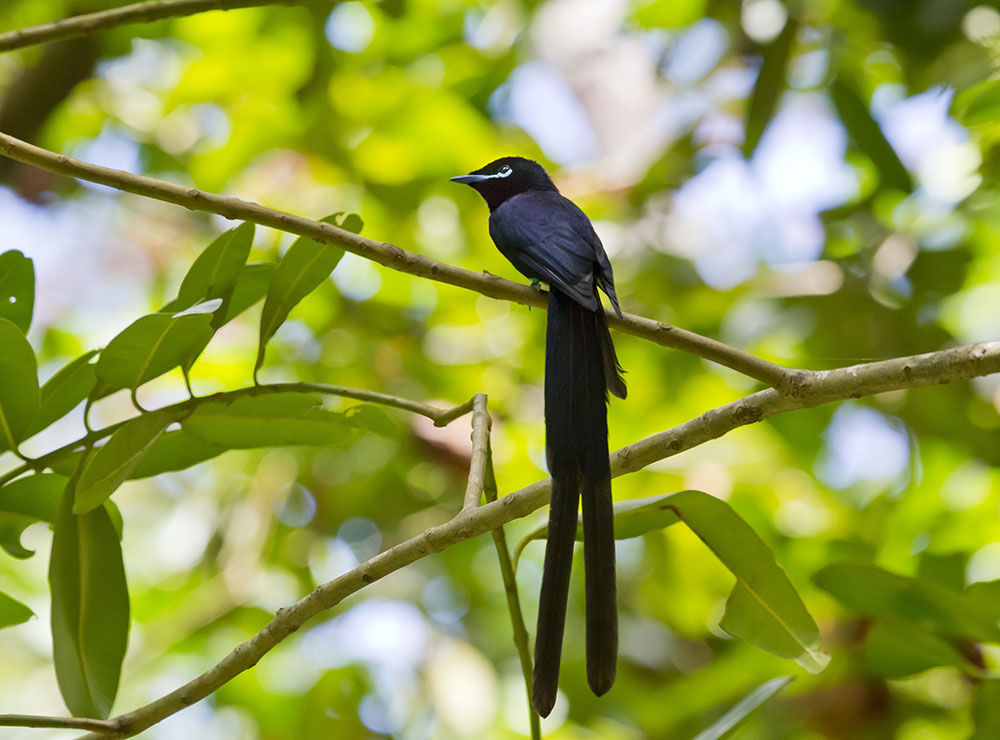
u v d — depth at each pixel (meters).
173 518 12.34
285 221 5.08
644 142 12.09
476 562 11.70
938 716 8.45
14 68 11.37
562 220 6.59
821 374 4.60
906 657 6.38
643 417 11.36
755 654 8.23
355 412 5.60
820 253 11.16
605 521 4.64
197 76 11.92
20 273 5.66
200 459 5.81
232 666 4.41
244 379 11.77
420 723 10.91
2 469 12.00
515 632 5.19
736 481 10.73
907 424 10.76
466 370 11.70
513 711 11.45
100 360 5.06
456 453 11.23
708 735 5.43
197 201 5.05
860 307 10.74
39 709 11.62
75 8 10.95
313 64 11.52
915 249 10.73
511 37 11.88
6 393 5.16
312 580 11.75
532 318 11.88
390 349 11.87
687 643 10.99
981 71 8.32
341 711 10.83
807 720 8.43
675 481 10.59
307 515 12.06
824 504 11.10
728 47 11.36
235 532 11.93
